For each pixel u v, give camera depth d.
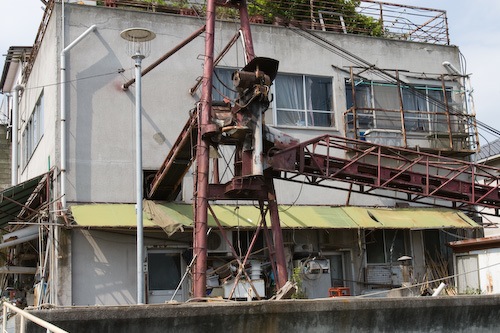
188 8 24.34
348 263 22.91
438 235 24.47
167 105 21.41
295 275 20.34
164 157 21.06
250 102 15.01
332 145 18.45
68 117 20.14
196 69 21.97
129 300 19.48
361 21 28.14
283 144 16.53
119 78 21.00
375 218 22.42
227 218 20.36
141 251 16.02
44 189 21.17
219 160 21.66
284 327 10.28
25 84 27.28
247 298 19.44
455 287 22.23
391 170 18.95
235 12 24.45
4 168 29.83
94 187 20.08
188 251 20.38
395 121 24.72
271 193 16.14
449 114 24.62
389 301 11.12
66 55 20.42
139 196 16.36
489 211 30.48
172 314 9.43
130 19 21.41
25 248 23.98
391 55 25.19
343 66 24.22
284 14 25.86
